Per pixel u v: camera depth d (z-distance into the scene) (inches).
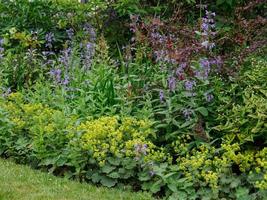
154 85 208.2
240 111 188.4
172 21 242.7
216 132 195.9
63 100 217.6
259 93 195.5
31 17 285.6
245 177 176.9
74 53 249.1
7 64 255.8
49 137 197.0
